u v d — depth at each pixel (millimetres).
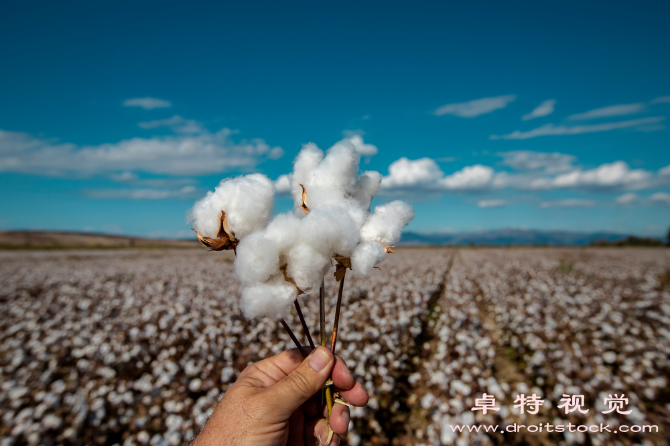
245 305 807
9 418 3305
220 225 849
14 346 5109
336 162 979
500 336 5895
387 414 3645
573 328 6051
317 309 6684
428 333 6141
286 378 1137
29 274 14922
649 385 4031
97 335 5320
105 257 28500
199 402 3316
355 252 814
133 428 3256
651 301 7883
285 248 814
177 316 6387
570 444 3090
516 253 31812
